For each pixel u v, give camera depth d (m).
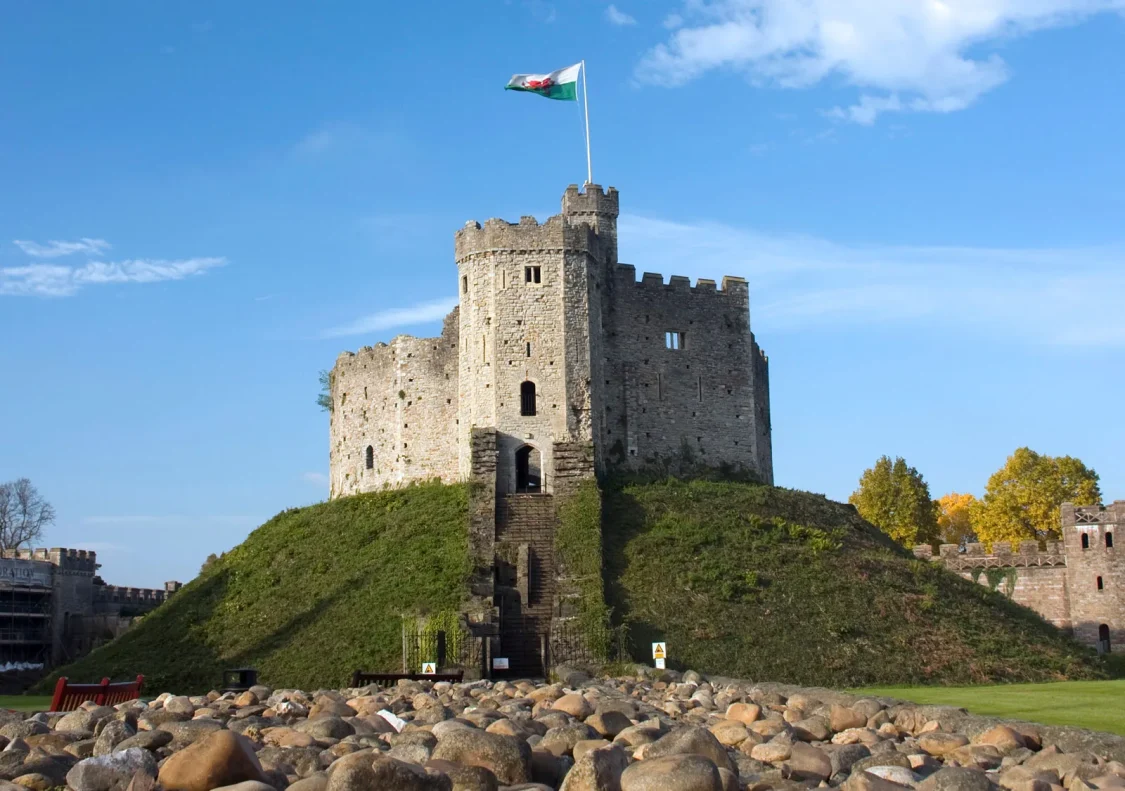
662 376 87.69
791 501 81.75
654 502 77.00
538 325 81.81
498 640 62.88
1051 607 103.81
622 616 64.31
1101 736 30.45
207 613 72.56
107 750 28.14
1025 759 28.05
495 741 25.84
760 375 97.44
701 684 50.59
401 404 88.50
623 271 88.06
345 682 59.97
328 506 85.38
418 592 66.75
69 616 114.81
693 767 22.56
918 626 64.62
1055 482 129.75
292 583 73.25
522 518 74.69
